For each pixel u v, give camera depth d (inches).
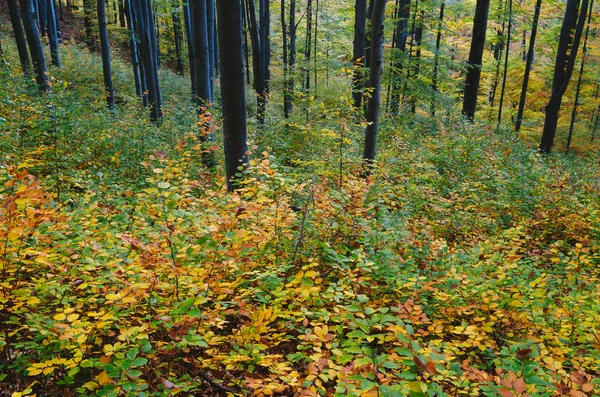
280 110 798.5
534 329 130.0
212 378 114.1
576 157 725.3
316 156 331.9
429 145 402.3
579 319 135.1
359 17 633.0
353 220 166.6
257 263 135.8
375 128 288.5
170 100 697.6
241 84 215.6
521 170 345.7
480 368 115.8
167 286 108.1
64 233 134.0
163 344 104.0
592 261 223.0
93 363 86.3
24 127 248.2
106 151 273.6
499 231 246.2
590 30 978.7
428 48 627.5
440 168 351.6
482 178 312.2
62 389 104.6
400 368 92.6
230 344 114.7
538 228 262.8
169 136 404.5
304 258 145.9
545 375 96.7
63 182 210.2
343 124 299.3
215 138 388.5
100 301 110.1
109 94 522.6
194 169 280.1
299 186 163.9
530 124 959.0
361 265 124.1
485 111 920.3
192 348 113.7
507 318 128.3
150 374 100.1
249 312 110.7
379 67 277.0
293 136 457.4
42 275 120.8
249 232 123.3
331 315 116.1
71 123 272.8
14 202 95.8
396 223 198.2
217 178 259.8
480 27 530.6
